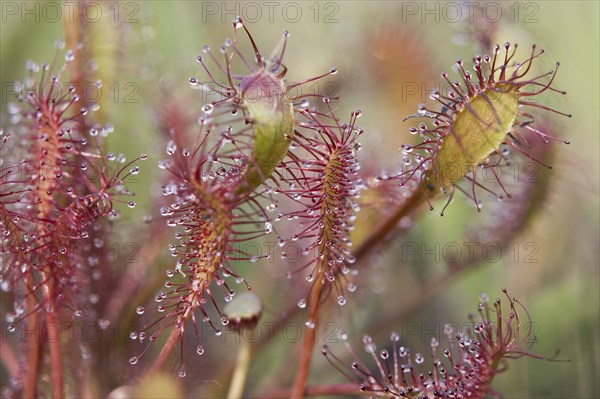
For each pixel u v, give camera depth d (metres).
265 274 0.36
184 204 0.28
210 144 0.32
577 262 0.37
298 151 0.31
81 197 0.29
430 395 0.29
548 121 0.32
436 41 0.38
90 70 0.33
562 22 0.42
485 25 0.32
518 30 0.32
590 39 0.41
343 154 0.29
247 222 0.28
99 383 0.31
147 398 0.29
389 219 0.31
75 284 0.30
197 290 0.28
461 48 0.38
